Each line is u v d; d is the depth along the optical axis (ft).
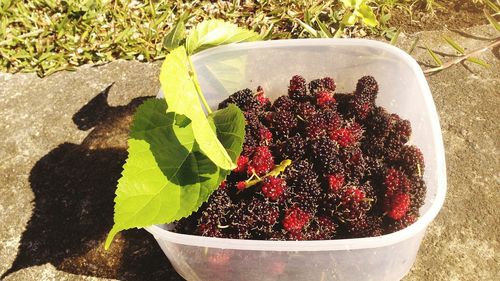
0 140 1.04
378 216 0.80
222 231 0.78
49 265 0.89
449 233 0.88
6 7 1.21
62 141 1.04
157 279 0.86
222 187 0.80
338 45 0.89
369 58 0.90
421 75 0.82
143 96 1.09
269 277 0.77
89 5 1.21
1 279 0.88
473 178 0.94
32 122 1.07
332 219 0.79
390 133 0.86
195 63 0.88
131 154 0.73
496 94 1.06
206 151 0.66
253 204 0.77
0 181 0.99
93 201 0.95
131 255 0.88
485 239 0.87
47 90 1.11
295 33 1.18
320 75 0.95
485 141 0.99
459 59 1.09
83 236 0.91
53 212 0.95
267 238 0.76
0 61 1.16
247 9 1.23
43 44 1.19
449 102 1.05
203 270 0.78
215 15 1.22
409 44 1.16
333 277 0.76
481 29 1.18
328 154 0.80
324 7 1.20
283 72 0.94
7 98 1.11
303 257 0.71
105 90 1.11
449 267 0.84
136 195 0.70
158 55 1.16
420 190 0.80
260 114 0.89
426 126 0.80
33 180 0.99
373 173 0.83
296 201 0.78
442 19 1.20
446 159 0.97
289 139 0.84
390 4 1.21
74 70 1.14
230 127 0.74
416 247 0.76
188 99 0.65
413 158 0.81
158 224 0.72
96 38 1.19
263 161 0.80
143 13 1.21
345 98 0.92
